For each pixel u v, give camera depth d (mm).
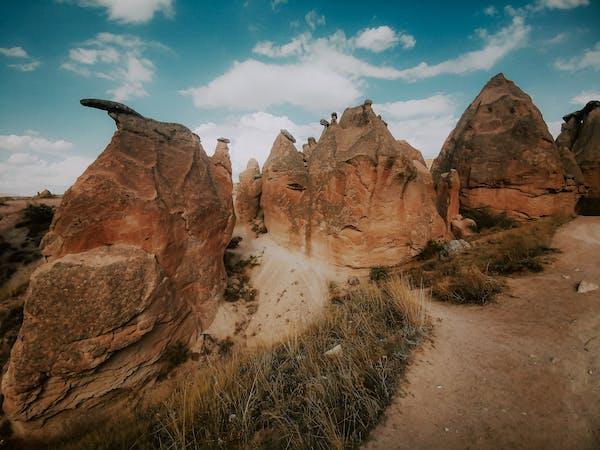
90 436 6191
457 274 10227
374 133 16188
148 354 8711
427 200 17016
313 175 17547
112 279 7969
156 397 8109
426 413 3898
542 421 3549
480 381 4434
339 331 6766
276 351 6887
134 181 9836
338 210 16062
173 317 9547
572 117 25688
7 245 16531
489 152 20109
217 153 16906
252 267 16594
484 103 22188
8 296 13570
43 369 7012
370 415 3855
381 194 15516
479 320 6707
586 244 11711
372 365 4961
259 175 24188
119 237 9094
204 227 12203
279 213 18781
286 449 3646
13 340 10727
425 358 5172
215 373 6125
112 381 7934
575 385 4059
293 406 4375
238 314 12625
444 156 24672
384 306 7609
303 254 17297
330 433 3561
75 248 8508
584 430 3342
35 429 7172
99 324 7543
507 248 11656
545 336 5492
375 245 15453
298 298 13914
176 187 11211
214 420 4445
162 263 9844
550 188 18266
